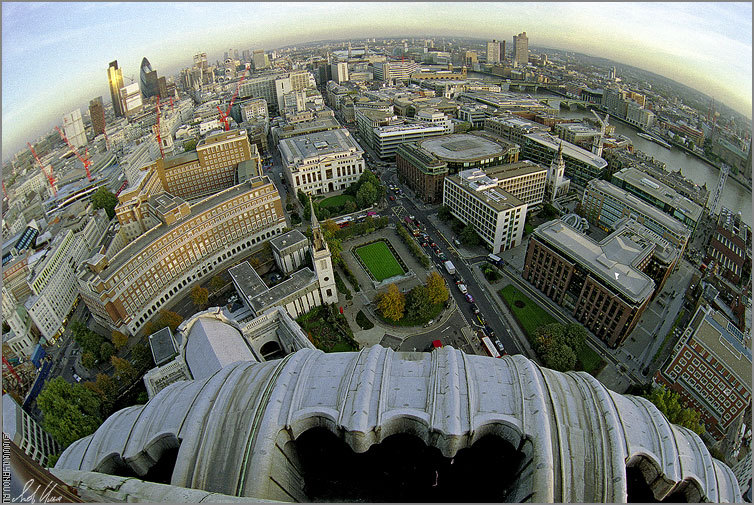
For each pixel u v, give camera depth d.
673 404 113.06
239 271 175.88
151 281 178.50
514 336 154.12
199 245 199.25
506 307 168.38
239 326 138.50
